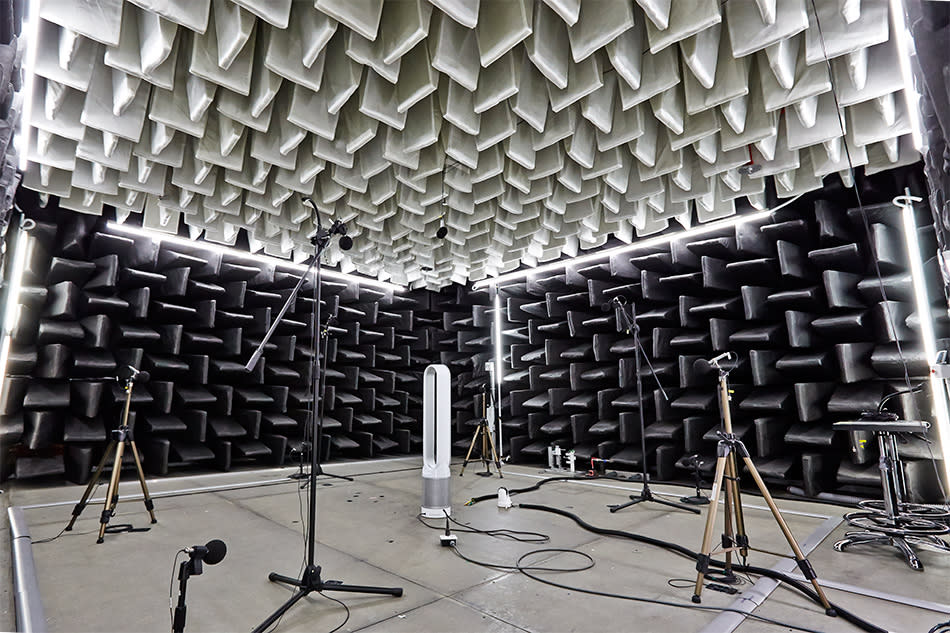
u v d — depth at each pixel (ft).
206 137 10.06
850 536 8.46
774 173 11.35
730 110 8.98
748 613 5.87
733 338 13.85
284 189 12.26
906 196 11.21
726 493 6.92
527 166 10.96
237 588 6.83
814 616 5.87
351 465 18.30
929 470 10.93
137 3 6.48
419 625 5.75
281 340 18.30
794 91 8.38
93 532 9.41
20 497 12.09
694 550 8.41
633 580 7.11
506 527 10.09
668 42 7.45
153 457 15.10
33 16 7.19
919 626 5.55
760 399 13.33
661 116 9.16
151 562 7.81
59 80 8.00
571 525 10.22
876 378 12.07
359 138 9.96
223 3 7.51
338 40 8.65
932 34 5.57
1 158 7.14
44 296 13.73
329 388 19.17
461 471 17.08
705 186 12.05
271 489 13.96
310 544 6.55
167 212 14.30
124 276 14.87
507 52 8.51
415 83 8.66
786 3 7.18
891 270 11.87
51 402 13.52
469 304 23.44
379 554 8.31
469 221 14.38
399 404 21.75
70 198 13.15
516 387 21.11
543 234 15.98
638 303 17.02
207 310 16.05
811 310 13.28
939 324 11.10
